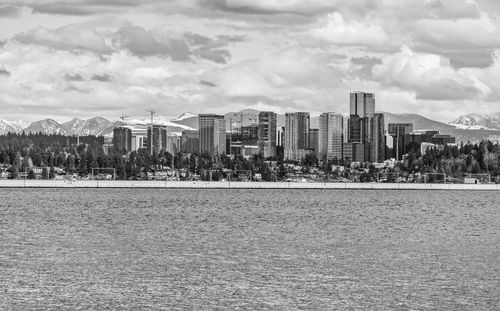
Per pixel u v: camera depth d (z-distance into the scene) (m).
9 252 148.75
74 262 136.00
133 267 131.25
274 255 147.50
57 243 164.88
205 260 139.88
